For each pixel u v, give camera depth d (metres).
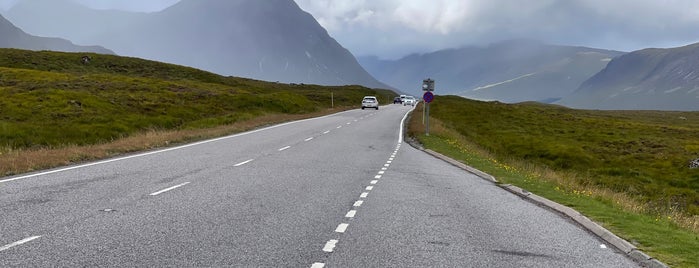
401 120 49.66
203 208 9.46
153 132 26.95
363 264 6.31
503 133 55.53
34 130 28.92
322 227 8.29
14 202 9.45
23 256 6.06
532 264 6.67
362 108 76.62
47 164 15.00
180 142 24.97
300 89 123.62
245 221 8.49
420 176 15.95
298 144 25.17
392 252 6.93
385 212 9.80
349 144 26.31
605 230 8.78
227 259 6.27
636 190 30.05
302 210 9.66
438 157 23.08
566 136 54.66
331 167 17.02
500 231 8.61
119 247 6.62
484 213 10.26
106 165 15.68
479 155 26.75
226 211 9.27
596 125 66.81
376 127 40.09
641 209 13.62
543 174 21.08
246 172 14.95
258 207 9.77
